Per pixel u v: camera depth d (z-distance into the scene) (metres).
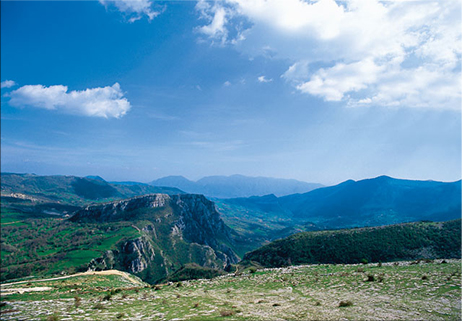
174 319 23.91
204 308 27.97
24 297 45.69
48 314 28.75
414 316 22.52
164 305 31.02
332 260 124.44
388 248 118.94
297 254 139.62
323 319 22.14
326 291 33.75
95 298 40.44
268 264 142.12
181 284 50.31
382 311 24.03
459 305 25.05
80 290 54.34
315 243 143.75
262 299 31.66
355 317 22.52
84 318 26.14
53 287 65.94
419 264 52.19
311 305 27.31
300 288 36.84
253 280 47.19
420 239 119.81
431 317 22.20
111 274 117.50
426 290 30.41
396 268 47.34
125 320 24.67
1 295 50.59
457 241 111.69
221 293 37.53
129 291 46.97
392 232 129.50
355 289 33.47
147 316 25.92
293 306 27.17
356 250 124.56
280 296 32.88
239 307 27.64
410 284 33.56
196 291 41.00
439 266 46.88
